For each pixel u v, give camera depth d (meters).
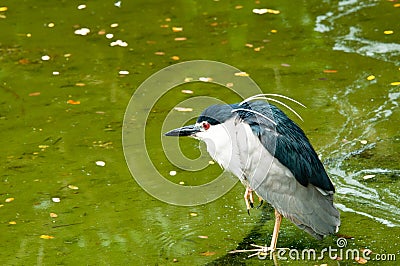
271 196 8.93
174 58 14.94
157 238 9.46
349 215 9.77
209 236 9.46
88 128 12.43
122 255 9.11
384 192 10.23
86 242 9.41
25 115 12.95
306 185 8.73
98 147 11.82
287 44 15.35
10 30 16.61
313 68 14.23
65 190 10.64
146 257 9.05
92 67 14.77
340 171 10.81
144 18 17.02
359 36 15.48
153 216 9.98
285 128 8.93
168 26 16.52
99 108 13.11
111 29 16.50
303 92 13.30
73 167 11.25
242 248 9.16
